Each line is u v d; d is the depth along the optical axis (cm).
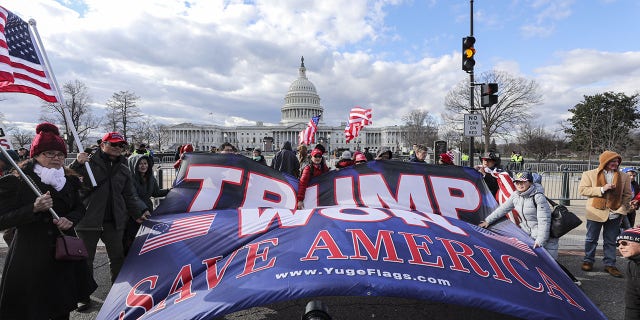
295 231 352
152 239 377
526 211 448
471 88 992
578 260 607
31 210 281
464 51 980
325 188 506
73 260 308
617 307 428
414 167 520
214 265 319
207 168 499
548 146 4847
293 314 399
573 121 5353
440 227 376
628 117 4959
